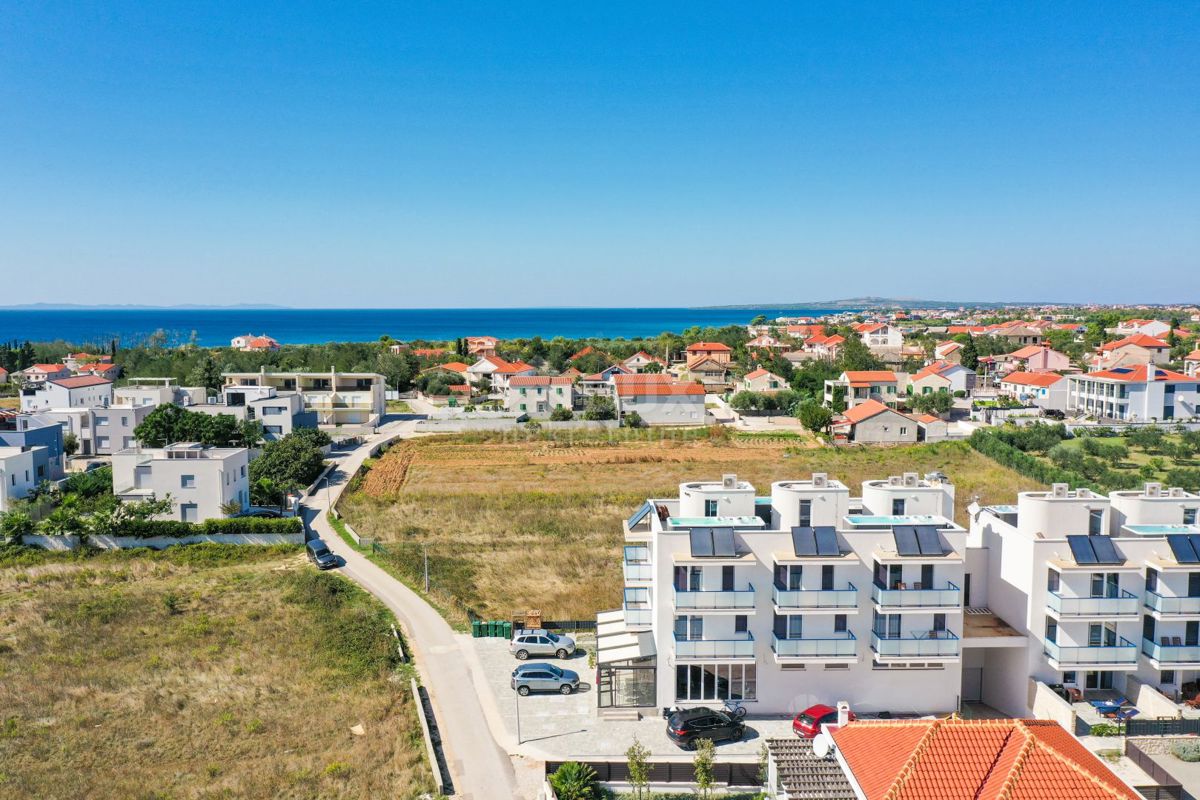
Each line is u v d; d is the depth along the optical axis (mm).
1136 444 94000
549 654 42000
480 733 34656
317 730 34969
